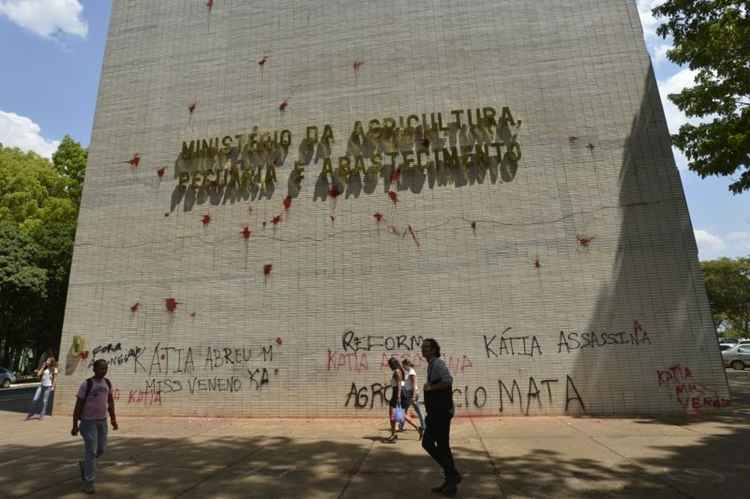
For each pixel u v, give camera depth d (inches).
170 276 506.0
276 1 569.0
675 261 420.5
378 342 449.7
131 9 609.6
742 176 499.2
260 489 226.7
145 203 533.0
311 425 407.8
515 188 462.3
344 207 488.4
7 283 1083.9
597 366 412.8
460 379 429.4
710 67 512.7
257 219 503.8
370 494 216.1
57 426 431.8
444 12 524.1
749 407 418.0
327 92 526.6
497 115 484.1
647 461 258.8
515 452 288.2
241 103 544.4
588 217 444.1
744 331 2458.2
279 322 472.7
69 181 1344.7
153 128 557.3
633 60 475.2
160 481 242.8
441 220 466.9
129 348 494.6
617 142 457.1
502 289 442.0
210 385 470.6
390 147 494.3
